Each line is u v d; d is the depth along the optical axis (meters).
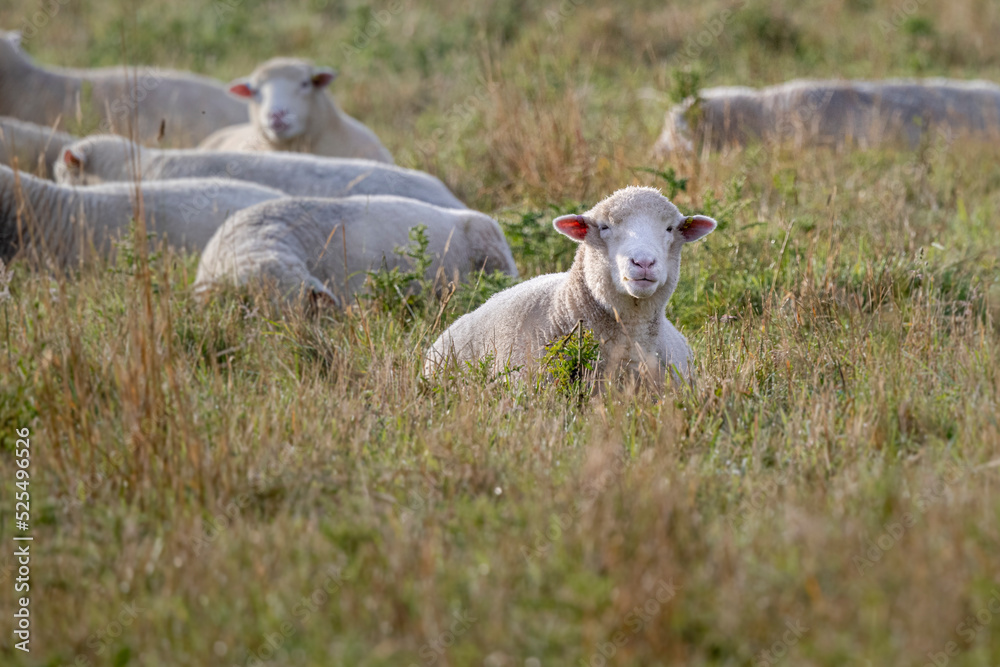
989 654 7.27
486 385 12.07
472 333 13.75
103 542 9.16
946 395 11.55
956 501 8.90
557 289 13.20
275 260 15.66
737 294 15.31
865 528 8.59
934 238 17.86
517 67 27.78
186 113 29.88
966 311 13.77
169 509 9.49
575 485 9.45
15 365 11.57
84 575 8.80
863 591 7.77
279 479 9.95
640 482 9.32
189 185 18.77
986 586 7.71
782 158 22.72
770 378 12.50
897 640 7.33
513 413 11.49
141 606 8.23
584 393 12.35
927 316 13.24
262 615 7.95
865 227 18.31
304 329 13.98
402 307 15.05
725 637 7.53
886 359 12.16
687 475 9.71
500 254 18.19
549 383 12.24
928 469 9.62
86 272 16.56
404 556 8.45
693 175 19.89
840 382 12.11
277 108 24.98
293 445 10.64
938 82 28.73
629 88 29.66
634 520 8.73
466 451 10.34
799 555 8.22
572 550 8.46
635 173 20.45
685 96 24.78
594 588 7.94
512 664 7.44
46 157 22.91
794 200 19.84
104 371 11.22
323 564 8.52
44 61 37.06
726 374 12.23
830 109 27.70
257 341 13.17
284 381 12.53
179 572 8.54
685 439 10.77
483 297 15.62
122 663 7.79
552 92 24.83
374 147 26.70
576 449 10.64
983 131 26.75
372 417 11.27
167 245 17.67
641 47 34.59
